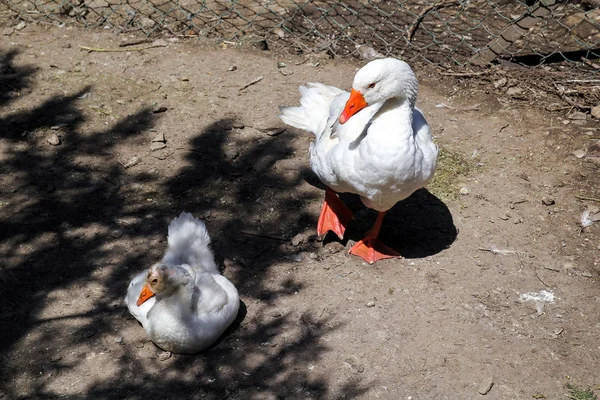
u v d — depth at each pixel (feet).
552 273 8.68
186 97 10.77
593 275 8.66
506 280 8.60
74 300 8.23
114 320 8.07
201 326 7.64
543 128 10.43
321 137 8.55
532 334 8.09
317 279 8.55
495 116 10.64
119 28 11.86
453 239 9.03
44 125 10.22
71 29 11.83
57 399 7.43
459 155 10.05
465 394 7.58
